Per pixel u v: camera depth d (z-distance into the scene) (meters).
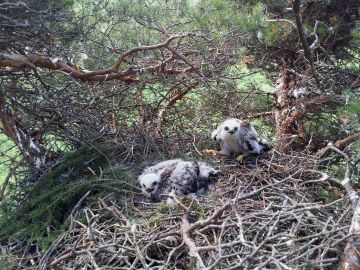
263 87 2.46
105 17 1.60
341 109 1.58
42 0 1.41
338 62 1.94
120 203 1.39
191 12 1.80
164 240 1.16
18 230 1.38
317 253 1.09
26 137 1.68
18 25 1.32
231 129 1.58
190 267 1.06
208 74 1.79
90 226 1.13
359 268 1.01
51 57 1.52
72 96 1.73
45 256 1.17
